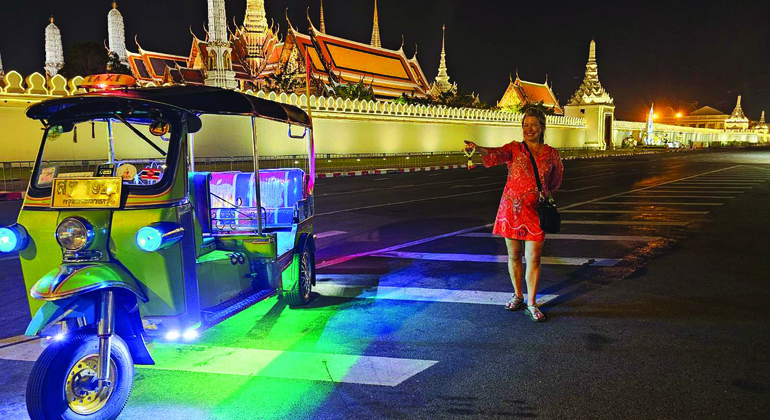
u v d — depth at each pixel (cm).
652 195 1584
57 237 320
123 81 388
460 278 646
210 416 328
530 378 373
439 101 5772
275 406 339
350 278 655
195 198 464
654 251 785
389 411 331
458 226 1039
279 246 514
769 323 476
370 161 3594
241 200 520
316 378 378
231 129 2658
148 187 338
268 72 5369
